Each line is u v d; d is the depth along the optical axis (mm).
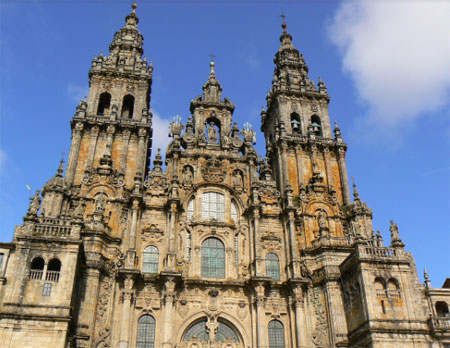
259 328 46656
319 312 48812
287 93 66938
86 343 42406
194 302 48000
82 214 50500
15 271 39250
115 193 52562
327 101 68000
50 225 42312
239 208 55031
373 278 45094
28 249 40406
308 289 49906
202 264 50938
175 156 55875
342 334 46625
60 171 52000
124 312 44719
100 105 63406
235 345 47031
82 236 47500
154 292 47375
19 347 36562
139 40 72000
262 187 56969
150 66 65688
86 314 43438
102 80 62219
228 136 59875
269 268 52062
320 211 56469
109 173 53719
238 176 57188
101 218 49312
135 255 48562
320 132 65750
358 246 46688
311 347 46844
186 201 53906
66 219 44000
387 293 44625
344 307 48062
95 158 55188
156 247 50500
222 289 49188
